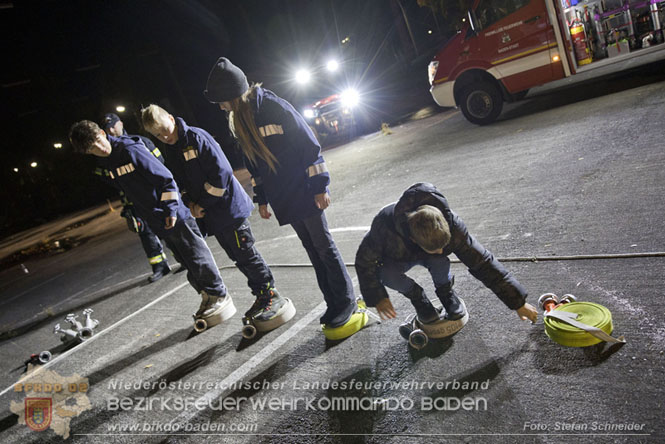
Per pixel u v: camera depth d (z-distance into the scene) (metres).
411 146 9.16
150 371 3.57
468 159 6.64
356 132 13.85
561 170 4.91
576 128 6.20
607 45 7.81
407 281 2.74
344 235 5.18
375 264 2.61
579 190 4.27
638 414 1.93
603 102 7.03
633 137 5.09
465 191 5.33
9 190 31.62
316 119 13.53
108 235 12.83
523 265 3.33
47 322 6.01
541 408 2.12
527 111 8.37
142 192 3.58
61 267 10.22
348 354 2.99
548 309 2.66
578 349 2.38
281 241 6.03
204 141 3.20
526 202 4.42
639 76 7.84
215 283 3.97
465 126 9.09
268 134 2.78
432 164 7.11
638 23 7.55
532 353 2.46
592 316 2.42
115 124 4.83
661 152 4.44
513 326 2.72
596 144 5.30
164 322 4.47
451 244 2.35
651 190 3.77
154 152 4.23
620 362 2.21
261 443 2.45
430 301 3.02
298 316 3.69
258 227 7.31
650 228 3.24
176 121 3.18
